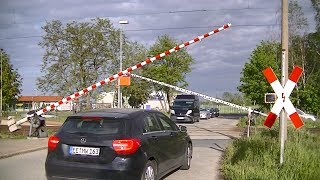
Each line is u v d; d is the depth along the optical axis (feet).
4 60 196.65
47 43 143.13
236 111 241.96
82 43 142.10
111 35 146.51
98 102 147.74
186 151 33.24
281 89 28.32
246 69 143.95
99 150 23.18
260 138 41.09
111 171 22.74
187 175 31.19
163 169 27.40
